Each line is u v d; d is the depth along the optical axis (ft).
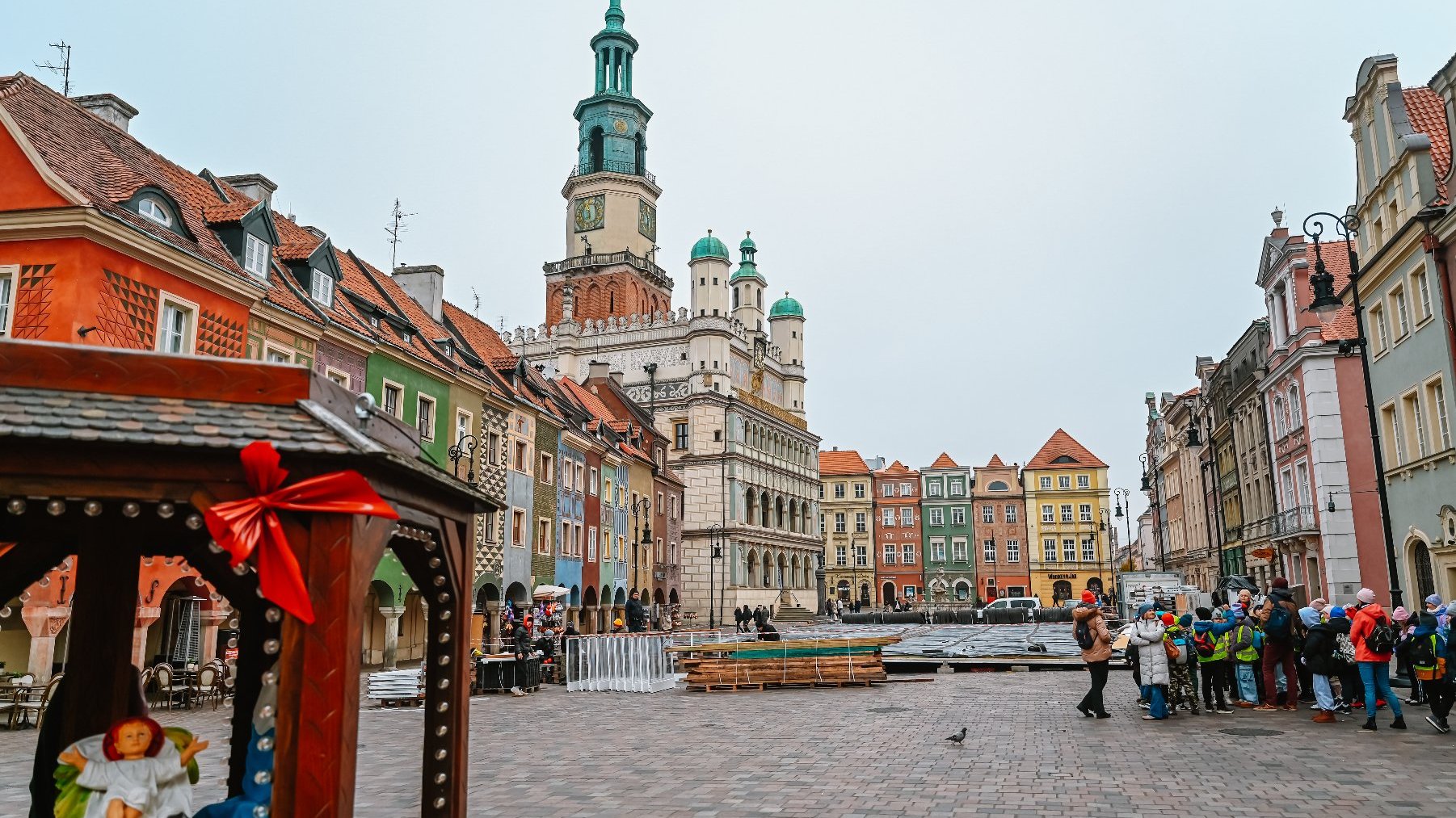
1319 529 119.96
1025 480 373.20
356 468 15.60
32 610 62.54
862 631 168.86
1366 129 93.15
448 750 20.40
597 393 215.51
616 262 282.15
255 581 22.49
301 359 86.33
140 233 66.39
